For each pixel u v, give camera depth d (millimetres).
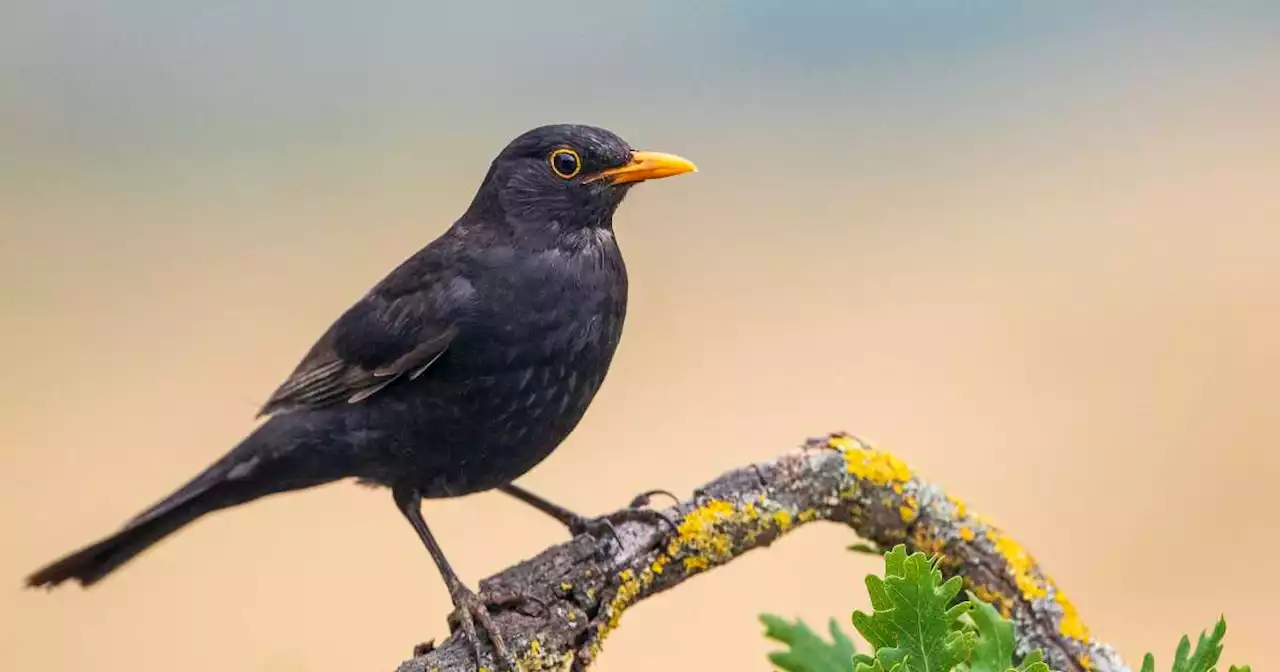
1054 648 7566
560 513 9859
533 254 9234
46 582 9523
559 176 9453
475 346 8883
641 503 9539
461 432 9102
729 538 7848
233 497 9688
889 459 7996
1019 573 7766
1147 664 4980
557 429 9352
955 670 5156
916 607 4848
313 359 9453
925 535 7891
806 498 7973
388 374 8961
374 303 9164
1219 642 4863
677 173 9539
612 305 9391
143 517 9445
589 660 7578
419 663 7395
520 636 7434
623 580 7715
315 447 9273
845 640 6414
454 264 9148
